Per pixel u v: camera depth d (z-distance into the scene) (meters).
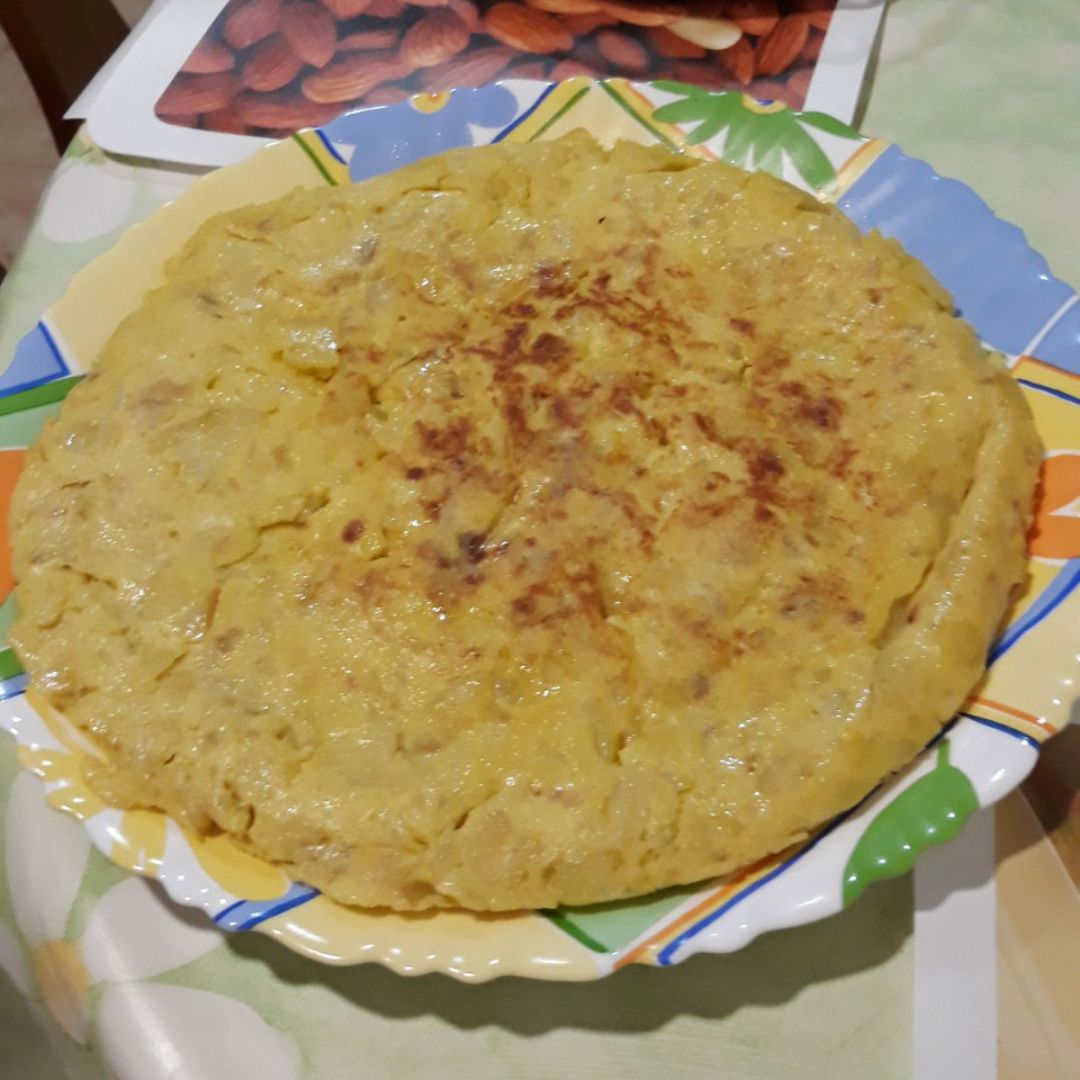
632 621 0.29
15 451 0.34
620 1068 0.27
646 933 0.26
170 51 0.47
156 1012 0.28
